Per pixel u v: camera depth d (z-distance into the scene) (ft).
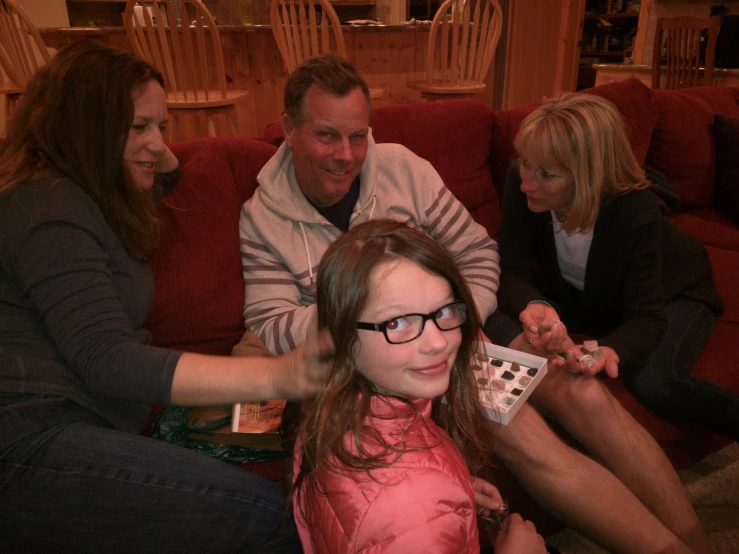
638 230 4.38
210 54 11.05
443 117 5.72
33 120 3.24
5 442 2.90
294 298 4.51
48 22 14.57
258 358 2.92
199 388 2.83
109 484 2.94
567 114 4.20
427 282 2.60
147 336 3.85
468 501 2.53
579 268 4.86
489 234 6.03
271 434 3.56
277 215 4.55
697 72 12.01
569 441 4.12
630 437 3.80
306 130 4.15
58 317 2.92
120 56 3.38
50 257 2.95
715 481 5.10
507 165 6.00
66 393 3.07
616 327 4.88
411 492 2.40
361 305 2.56
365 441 2.57
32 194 3.06
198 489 3.05
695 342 4.63
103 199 3.40
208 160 4.67
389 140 5.49
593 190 4.28
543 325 4.21
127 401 3.16
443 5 10.56
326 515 2.50
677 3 14.94
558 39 15.83
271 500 3.20
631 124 6.51
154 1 8.84
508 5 14.48
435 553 2.31
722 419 4.26
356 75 4.16
